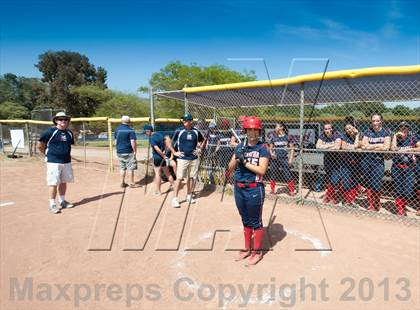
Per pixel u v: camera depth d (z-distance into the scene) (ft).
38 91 163.02
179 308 9.02
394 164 17.53
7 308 9.12
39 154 48.85
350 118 19.30
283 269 11.32
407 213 17.83
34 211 19.04
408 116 24.20
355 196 19.35
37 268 11.58
